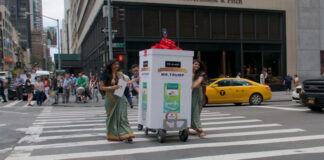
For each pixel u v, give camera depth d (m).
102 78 6.14
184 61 6.28
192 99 6.75
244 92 14.64
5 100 19.61
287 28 25.44
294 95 13.43
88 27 35.72
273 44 25.12
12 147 5.95
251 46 24.47
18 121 9.79
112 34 16.66
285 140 6.34
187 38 22.58
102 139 6.58
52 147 5.86
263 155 5.12
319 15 26.38
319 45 26.34
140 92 6.83
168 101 6.16
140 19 21.55
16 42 92.12
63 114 11.83
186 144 6.01
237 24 24.05
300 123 8.58
